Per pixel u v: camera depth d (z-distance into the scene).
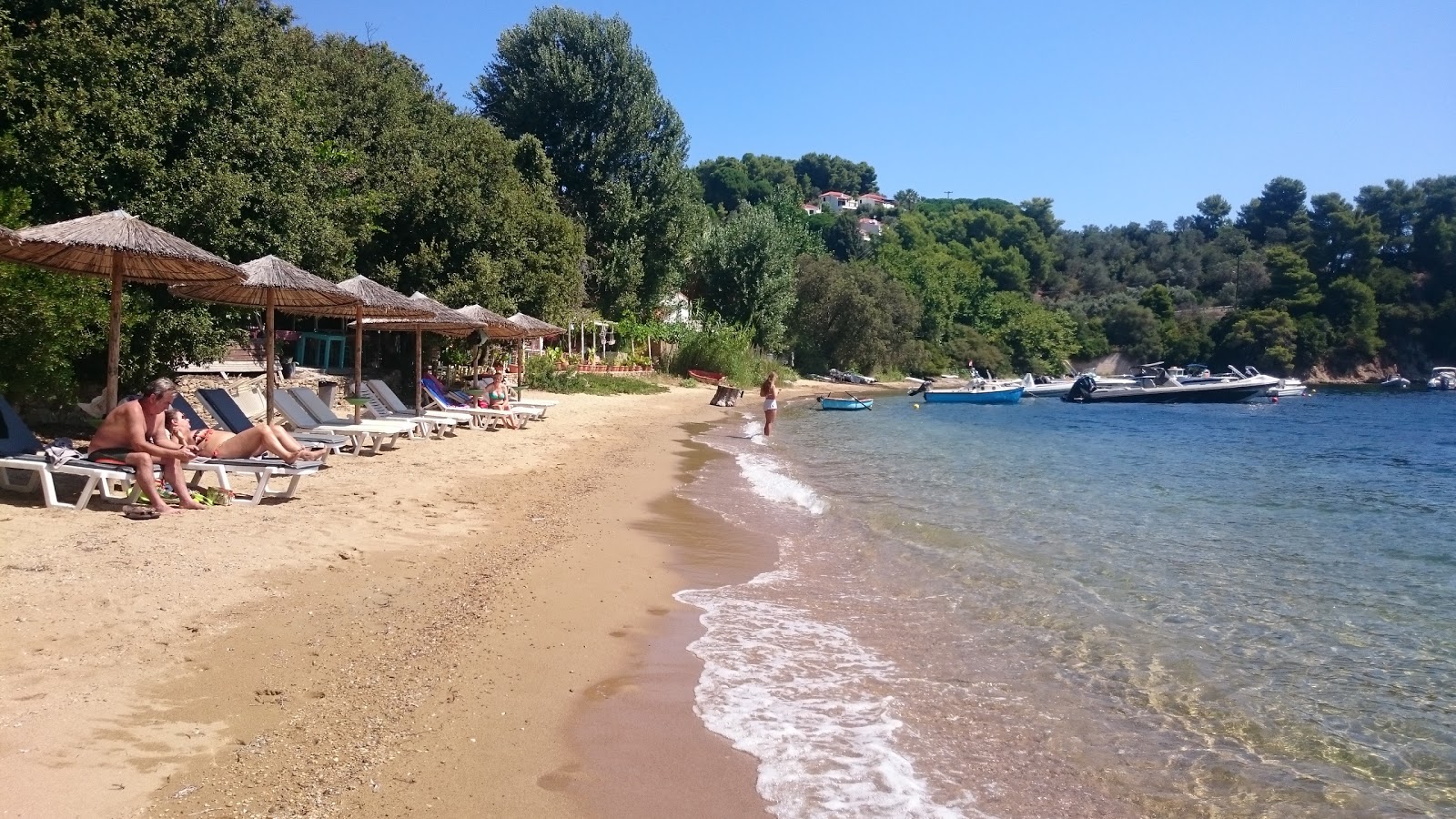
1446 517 11.76
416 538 7.96
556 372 31.20
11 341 9.46
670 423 23.95
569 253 33.94
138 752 3.71
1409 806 3.96
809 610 6.81
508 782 3.78
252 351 19.78
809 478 14.23
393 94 26.72
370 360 24.23
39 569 5.83
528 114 43.50
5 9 11.73
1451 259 77.88
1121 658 5.86
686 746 4.27
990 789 3.98
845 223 101.69
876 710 4.85
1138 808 3.87
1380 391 62.66
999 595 7.33
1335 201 93.00
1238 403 43.38
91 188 11.66
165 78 12.96
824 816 3.65
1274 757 4.43
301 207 15.23
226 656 4.79
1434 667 5.82
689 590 7.28
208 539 7.07
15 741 3.67
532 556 7.76
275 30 18.88
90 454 7.69
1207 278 102.81
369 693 4.55
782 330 53.72
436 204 24.39
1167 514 11.60
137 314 11.55
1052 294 114.12
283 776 3.62
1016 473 15.41
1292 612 7.09
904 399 44.00
